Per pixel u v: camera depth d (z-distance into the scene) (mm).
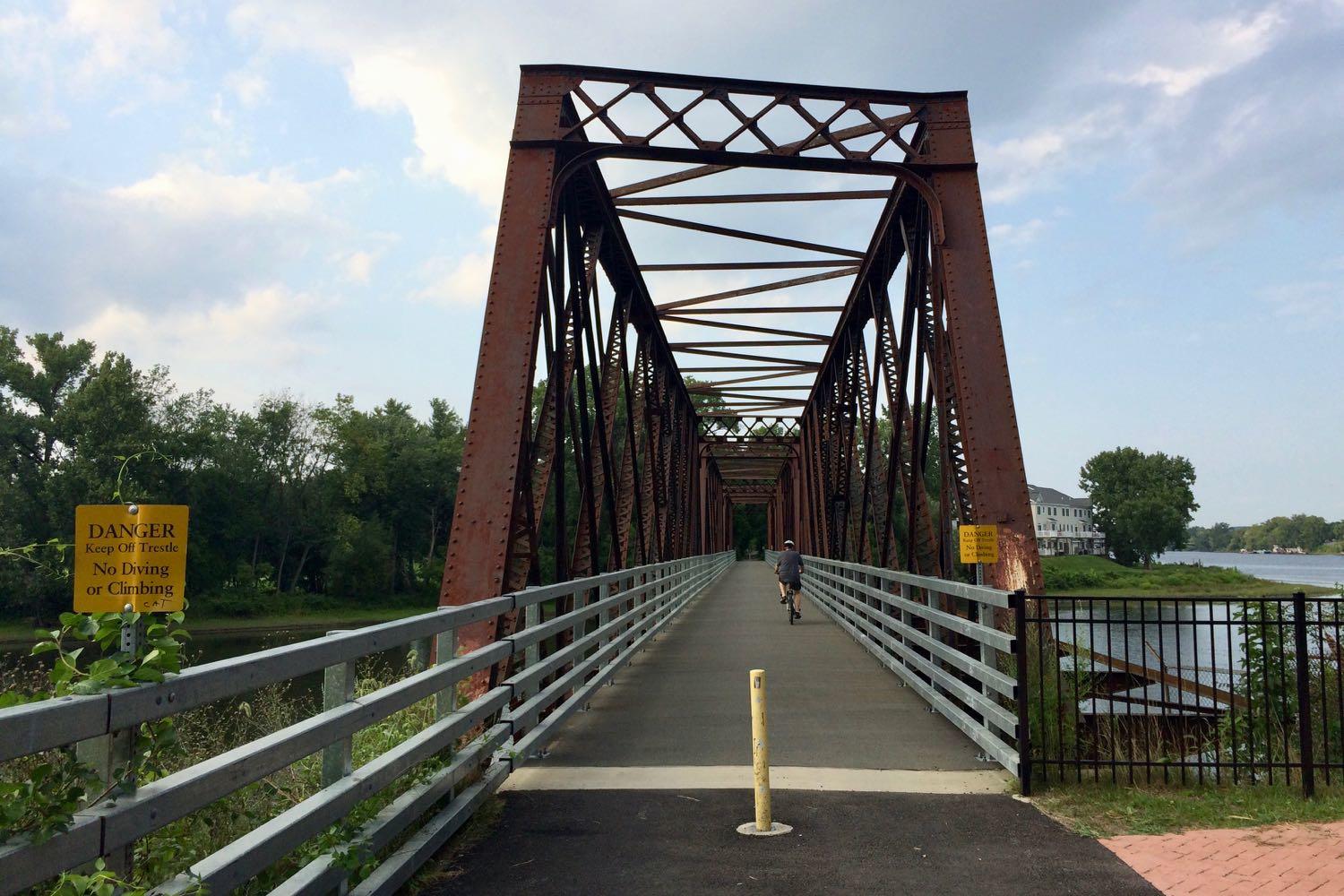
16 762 3061
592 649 9977
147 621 2738
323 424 65312
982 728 6754
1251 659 7426
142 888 2596
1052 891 4145
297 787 4742
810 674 10797
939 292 10047
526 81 9781
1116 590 62625
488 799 5676
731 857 4645
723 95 10008
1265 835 4879
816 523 27281
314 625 53031
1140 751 6879
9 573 42094
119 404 51875
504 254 9008
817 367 25906
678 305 19312
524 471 8445
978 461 8844
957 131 10062
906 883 4262
